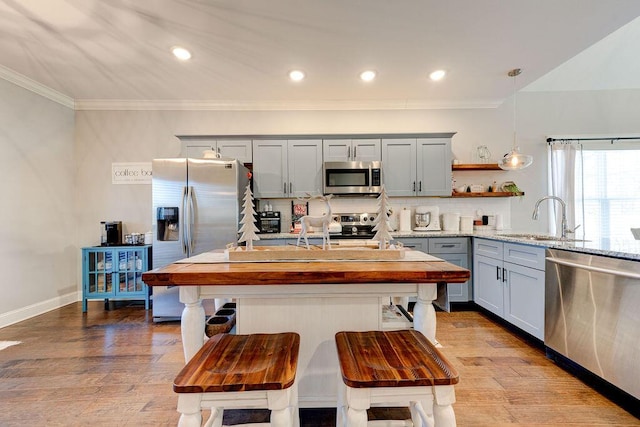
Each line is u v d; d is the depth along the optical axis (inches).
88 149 144.9
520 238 100.3
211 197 116.0
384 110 151.6
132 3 75.7
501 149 150.8
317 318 54.5
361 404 34.8
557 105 151.3
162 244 115.9
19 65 107.7
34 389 69.3
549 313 80.7
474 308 126.0
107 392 68.1
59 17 81.3
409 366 36.5
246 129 150.3
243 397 34.3
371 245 65.4
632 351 59.2
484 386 69.6
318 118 151.2
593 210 150.1
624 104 149.9
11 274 112.3
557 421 58.2
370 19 83.1
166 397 66.3
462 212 151.6
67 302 136.9
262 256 55.7
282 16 81.3
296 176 139.3
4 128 110.7
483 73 117.3
